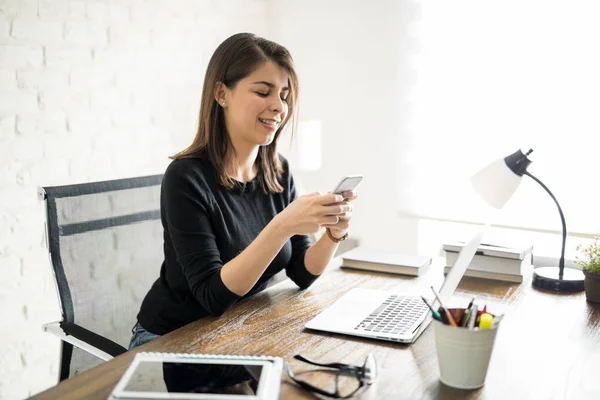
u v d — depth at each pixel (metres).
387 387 0.99
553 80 2.36
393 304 1.40
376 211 2.81
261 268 1.30
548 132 2.39
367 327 1.24
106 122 2.35
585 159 2.33
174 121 2.62
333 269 1.72
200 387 0.90
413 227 2.73
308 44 2.89
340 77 2.83
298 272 1.55
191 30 2.64
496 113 2.48
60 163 2.21
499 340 1.21
